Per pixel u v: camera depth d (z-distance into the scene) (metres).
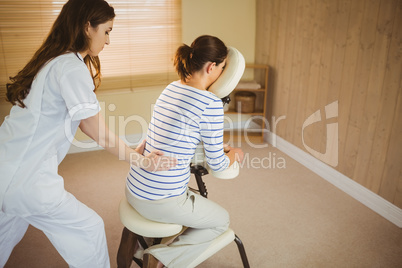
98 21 1.31
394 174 2.25
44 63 1.31
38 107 1.29
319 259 1.97
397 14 2.08
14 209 1.33
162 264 1.56
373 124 2.36
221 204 2.48
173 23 3.38
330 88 2.69
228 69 1.41
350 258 1.98
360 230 2.22
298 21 2.96
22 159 1.29
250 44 3.69
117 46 3.28
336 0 2.52
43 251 2.02
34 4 2.89
